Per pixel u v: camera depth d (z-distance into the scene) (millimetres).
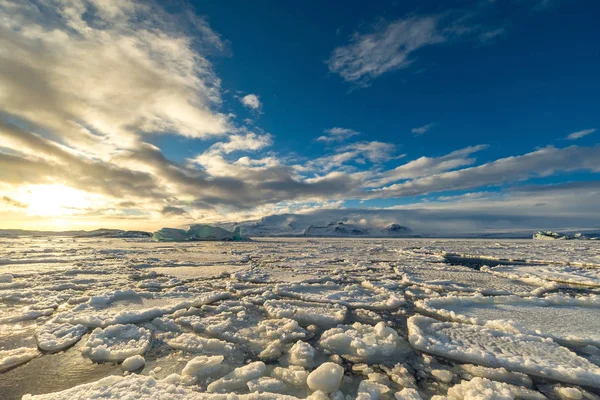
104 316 5406
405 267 12641
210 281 9508
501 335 4641
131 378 3105
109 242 38312
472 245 33000
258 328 5004
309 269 12500
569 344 4430
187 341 4320
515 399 2986
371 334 4680
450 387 3234
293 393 3127
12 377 3369
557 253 20125
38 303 6332
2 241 36656
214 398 2775
